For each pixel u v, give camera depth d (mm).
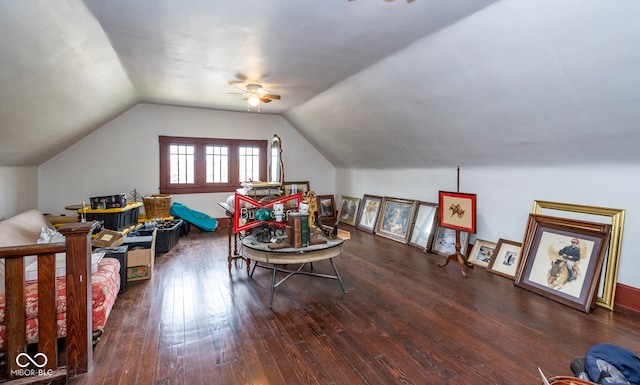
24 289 1735
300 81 3975
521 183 3543
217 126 6203
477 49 2484
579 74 2191
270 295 2969
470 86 2855
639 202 2617
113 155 5488
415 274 3611
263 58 3174
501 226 3783
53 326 1778
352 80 3834
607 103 2260
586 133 2598
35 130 3363
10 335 1712
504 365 1945
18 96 2469
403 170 5344
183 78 3908
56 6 1895
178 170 6000
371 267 3863
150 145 5727
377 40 2713
